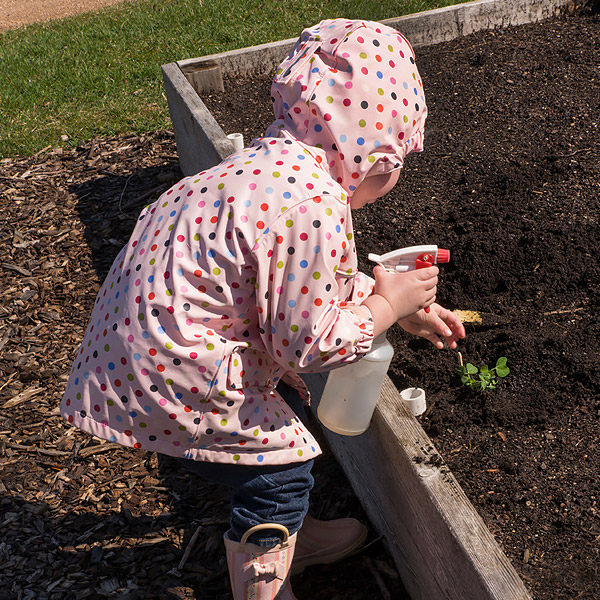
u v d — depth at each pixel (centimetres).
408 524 220
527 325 289
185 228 180
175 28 761
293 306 172
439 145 419
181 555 254
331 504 266
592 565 202
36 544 262
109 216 476
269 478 193
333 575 240
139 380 179
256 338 185
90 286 411
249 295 178
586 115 421
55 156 561
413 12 687
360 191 194
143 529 265
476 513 193
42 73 695
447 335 219
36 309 394
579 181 362
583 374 262
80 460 297
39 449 303
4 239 461
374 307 189
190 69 524
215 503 272
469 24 550
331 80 182
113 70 683
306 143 186
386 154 184
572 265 311
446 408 262
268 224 173
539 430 248
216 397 179
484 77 486
